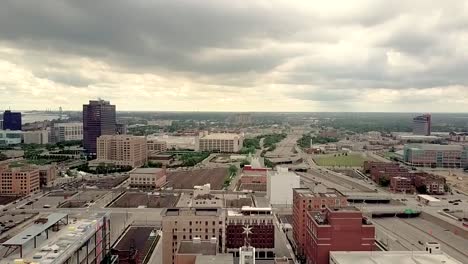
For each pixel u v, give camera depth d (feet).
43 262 636.07
